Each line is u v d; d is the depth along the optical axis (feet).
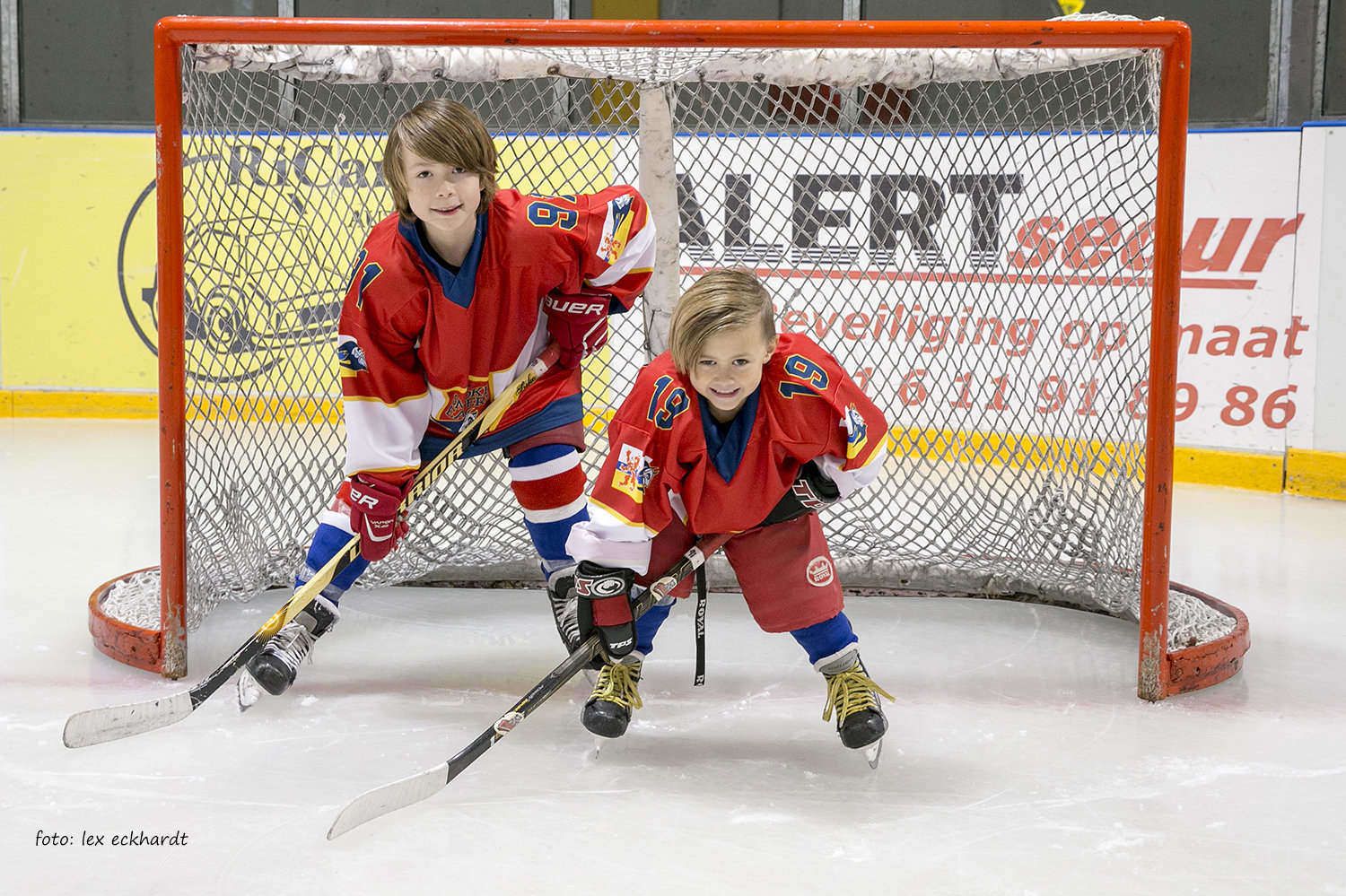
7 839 6.15
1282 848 6.21
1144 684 8.34
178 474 8.35
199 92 8.78
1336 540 12.88
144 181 19.03
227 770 7.04
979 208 11.93
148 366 19.43
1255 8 18.03
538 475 8.32
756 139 11.68
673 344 6.47
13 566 11.38
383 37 7.81
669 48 7.95
